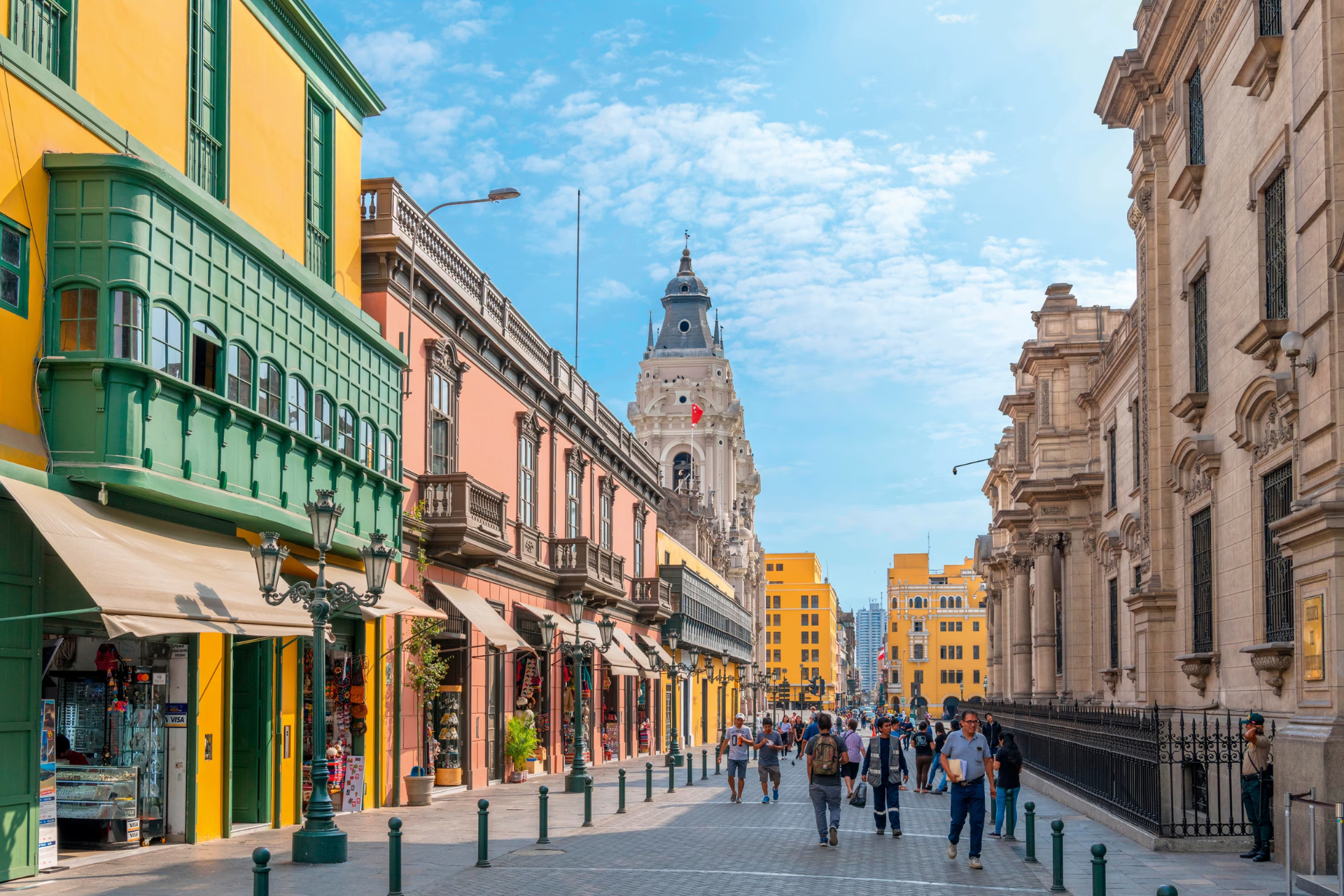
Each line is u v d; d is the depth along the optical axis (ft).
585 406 137.59
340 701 76.13
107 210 49.44
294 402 66.33
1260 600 65.62
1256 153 66.44
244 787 65.41
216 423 56.65
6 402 46.57
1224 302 73.36
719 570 298.97
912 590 498.69
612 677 150.00
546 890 46.06
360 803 75.92
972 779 53.36
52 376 48.62
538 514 118.52
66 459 48.42
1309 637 51.29
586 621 133.80
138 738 56.65
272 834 62.95
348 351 74.18
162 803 57.62
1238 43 70.23
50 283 48.98
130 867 49.80
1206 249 76.95
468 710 96.58
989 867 52.95
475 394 100.12
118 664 55.21
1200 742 61.98
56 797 51.44
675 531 262.67
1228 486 72.38
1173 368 85.40
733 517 352.69
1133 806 64.80
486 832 52.29
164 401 51.98
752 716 324.60
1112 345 128.98
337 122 78.74
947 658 489.67
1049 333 150.51
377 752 79.56
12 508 46.19
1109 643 131.95
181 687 58.34
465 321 96.43
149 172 50.52
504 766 105.81
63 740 55.01
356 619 76.95
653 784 105.60
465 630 96.37
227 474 57.67
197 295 55.31
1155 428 87.10
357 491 74.43
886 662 507.30
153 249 51.31
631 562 165.58
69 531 45.11
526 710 112.37
